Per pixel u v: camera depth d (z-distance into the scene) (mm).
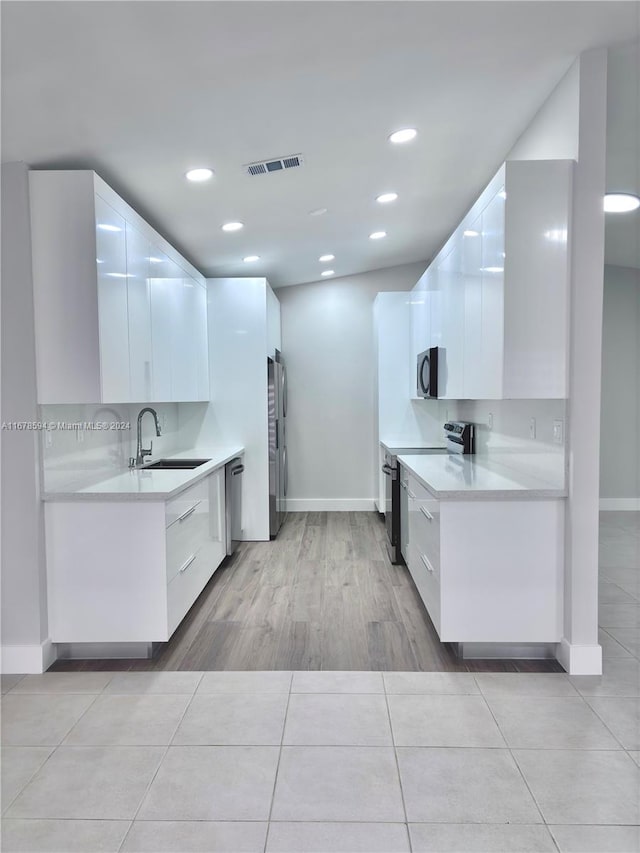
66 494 2471
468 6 1752
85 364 2377
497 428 3398
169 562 2564
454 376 3299
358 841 1475
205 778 1729
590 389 2314
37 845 1474
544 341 2316
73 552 2508
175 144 2430
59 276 2359
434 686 2285
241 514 4715
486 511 2434
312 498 6031
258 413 4688
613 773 1732
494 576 2451
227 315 4664
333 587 3572
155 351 3170
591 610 2369
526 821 1539
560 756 1819
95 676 2406
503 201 2295
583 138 2195
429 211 3939
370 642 2736
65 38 1666
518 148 2818
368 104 2309
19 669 2438
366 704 2152
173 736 1952
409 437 5375
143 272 2963
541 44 2043
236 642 2748
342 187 3250
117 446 3289
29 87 1882
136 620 2525
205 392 4555
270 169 2832
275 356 5316
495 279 2410
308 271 5395
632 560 4082
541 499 2420
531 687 2270
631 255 5230
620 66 2219
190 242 3938
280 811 1586
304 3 1638
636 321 5742
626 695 2203
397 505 4047
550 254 2293
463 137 2750
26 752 1869
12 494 2424
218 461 3650
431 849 1445
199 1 1572
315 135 2527
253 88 2072
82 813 1588
